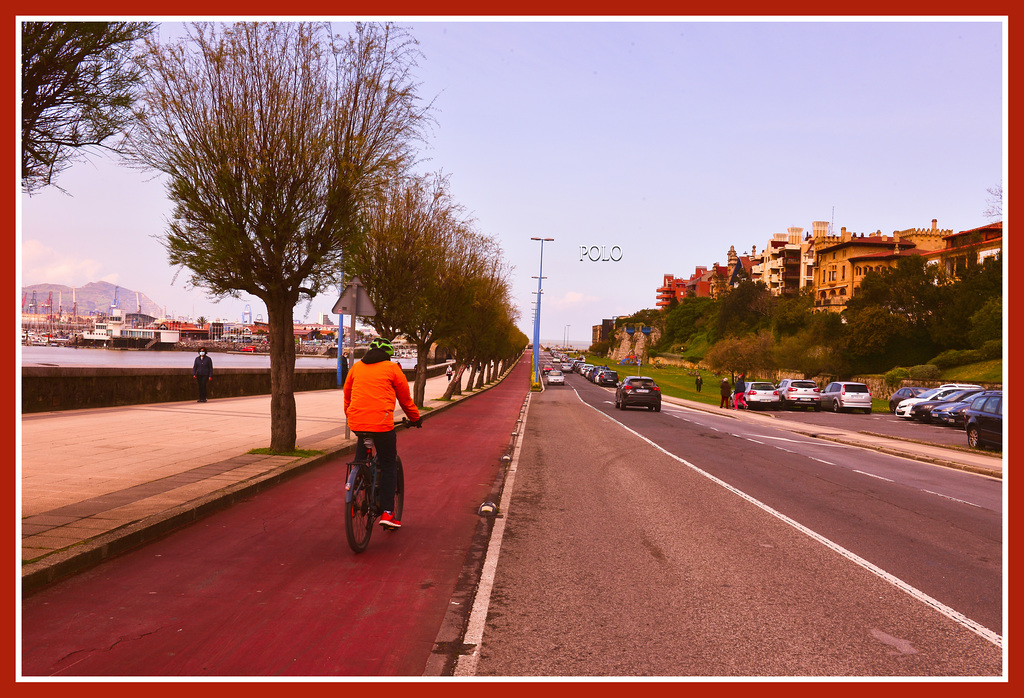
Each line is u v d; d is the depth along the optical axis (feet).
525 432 65.46
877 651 14.03
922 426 99.35
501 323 146.30
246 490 27.12
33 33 18.66
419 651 13.29
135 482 26.91
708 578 18.93
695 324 467.11
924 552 22.89
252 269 35.32
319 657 12.84
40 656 12.44
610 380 239.50
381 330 79.20
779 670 12.95
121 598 15.49
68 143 20.30
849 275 314.96
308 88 35.29
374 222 71.41
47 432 42.50
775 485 37.37
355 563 19.19
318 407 77.41
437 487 32.83
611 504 30.04
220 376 83.51
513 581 18.10
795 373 242.99
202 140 33.71
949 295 209.97
